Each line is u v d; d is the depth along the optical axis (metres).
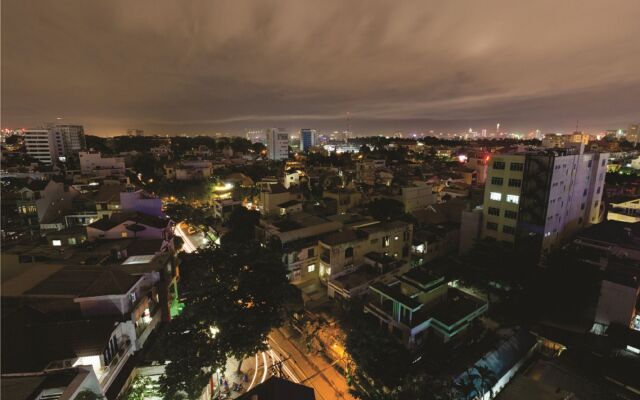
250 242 38.50
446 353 30.14
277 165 136.38
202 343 25.61
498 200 49.41
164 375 23.84
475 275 40.72
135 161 123.31
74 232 47.81
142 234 38.94
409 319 31.02
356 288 39.47
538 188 45.75
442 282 34.22
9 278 29.81
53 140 137.62
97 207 55.44
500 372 27.55
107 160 96.81
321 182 96.25
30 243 48.00
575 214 54.16
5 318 21.72
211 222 67.56
